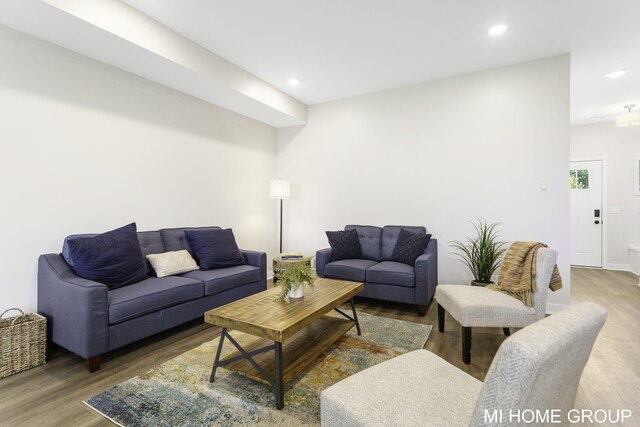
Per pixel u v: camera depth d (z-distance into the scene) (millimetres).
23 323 2156
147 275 2861
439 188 4016
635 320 3105
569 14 2668
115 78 3006
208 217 4000
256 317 1924
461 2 2521
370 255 4062
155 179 3377
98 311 2113
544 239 3477
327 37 3029
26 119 2436
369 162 4473
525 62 3539
